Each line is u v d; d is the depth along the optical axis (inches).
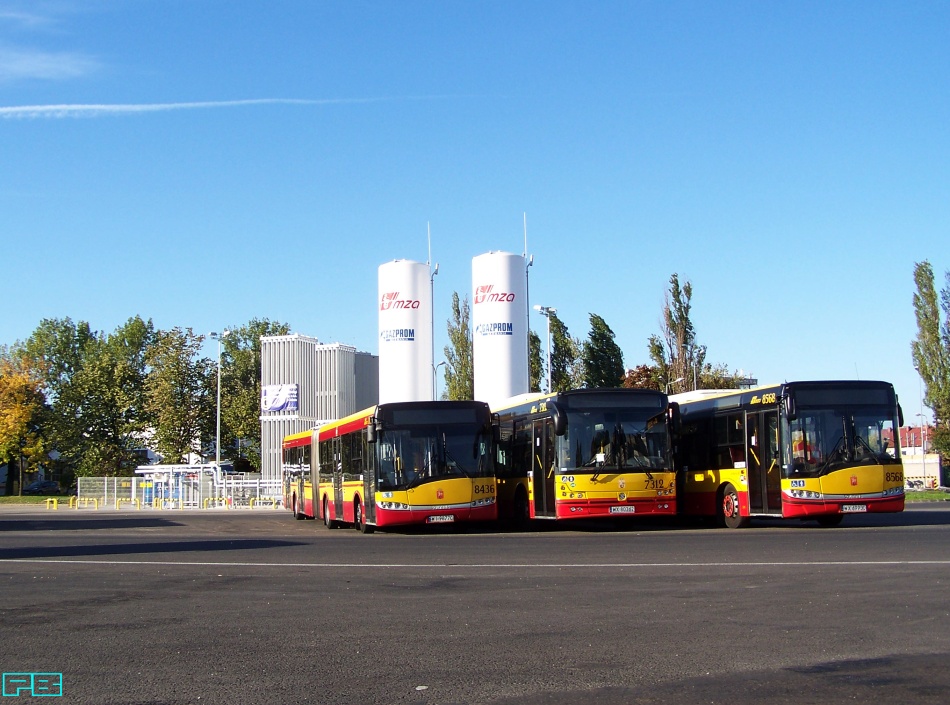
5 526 1449.3
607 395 1032.2
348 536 1048.2
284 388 2549.2
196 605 497.4
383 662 350.6
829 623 409.1
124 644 394.3
